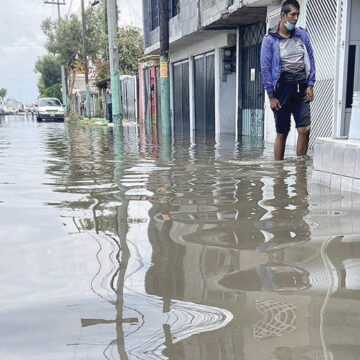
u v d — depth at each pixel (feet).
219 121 45.83
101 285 6.62
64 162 22.33
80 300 6.12
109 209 11.54
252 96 39.45
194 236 8.99
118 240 8.84
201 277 6.83
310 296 6.04
